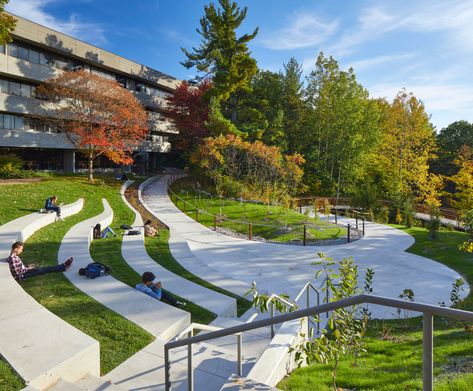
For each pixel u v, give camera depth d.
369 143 39.62
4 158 26.91
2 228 12.56
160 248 14.01
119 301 7.19
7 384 3.85
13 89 29.77
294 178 29.61
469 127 54.75
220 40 33.94
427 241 18.58
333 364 5.21
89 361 4.64
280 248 16.28
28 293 7.45
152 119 46.38
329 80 40.16
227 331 2.96
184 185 33.62
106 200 23.20
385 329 7.57
